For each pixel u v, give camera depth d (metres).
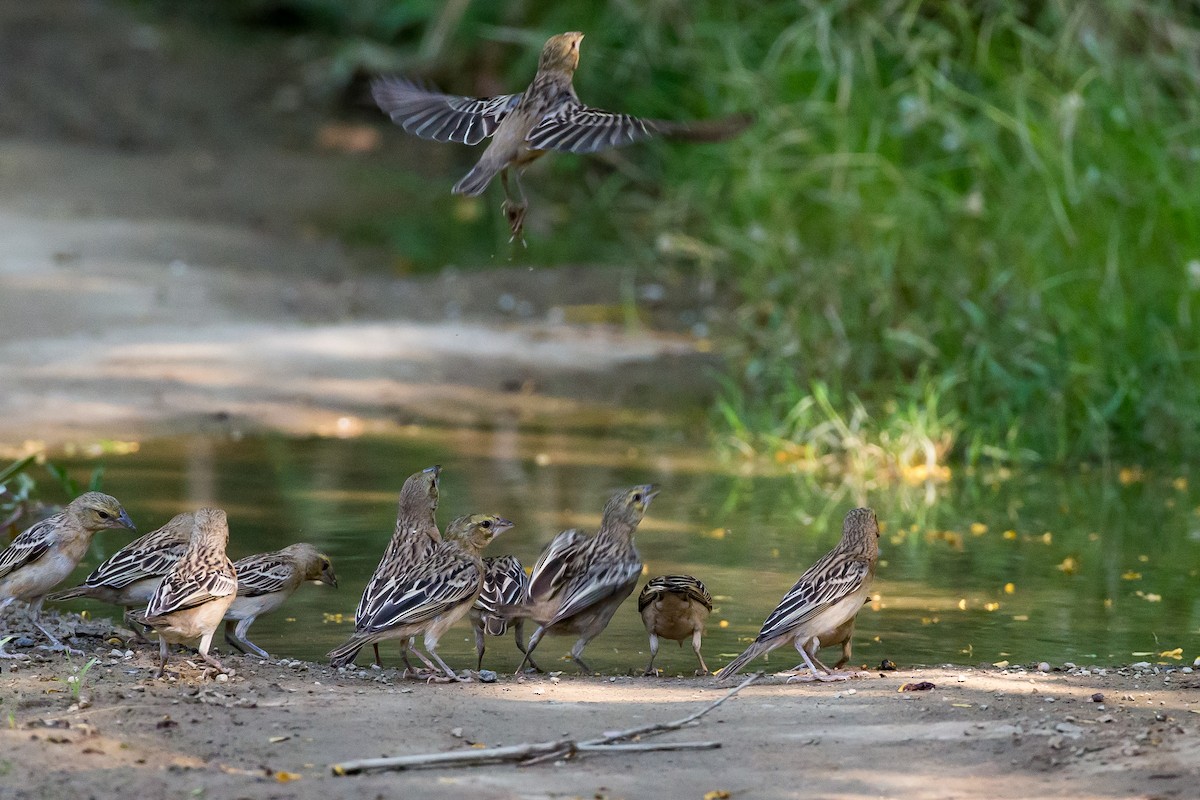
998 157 19.05
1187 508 13.89
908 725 7.41
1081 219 17.94
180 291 20.88
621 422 16.86
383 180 29.97
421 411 16.88
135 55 34.12
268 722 7.33
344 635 9.79
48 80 32.47
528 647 9.07
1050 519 13.42
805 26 21.28
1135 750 6.86
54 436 14.91
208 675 8.22
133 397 16.25
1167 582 11.33
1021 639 9.86
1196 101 18.78
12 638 8.95
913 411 15.52
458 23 29.69
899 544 12.44
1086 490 14.59
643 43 25.27
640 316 21.33
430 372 18.27
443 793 6.36
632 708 7.79
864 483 14.68
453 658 9.57
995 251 18.25
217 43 35.72
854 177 20.02
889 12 21.19
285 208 27.33
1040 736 7.13
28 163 28.28
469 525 9.38
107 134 31.09
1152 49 19.56
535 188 28.45
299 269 23.17
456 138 6.57
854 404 16.02
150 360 17.55
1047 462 15.73
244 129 32.25
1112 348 16.58
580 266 23.75
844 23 21.97
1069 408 16.34
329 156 31.41
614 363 19.17
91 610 10.25
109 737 6.97
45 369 16.88
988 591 11.06
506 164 6.32
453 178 30.53
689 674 9.19
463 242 25.47
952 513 13.59
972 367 16.64
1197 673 8.66
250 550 11.31
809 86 21.98
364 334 19.45
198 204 27.05
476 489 13.62
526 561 11.18
